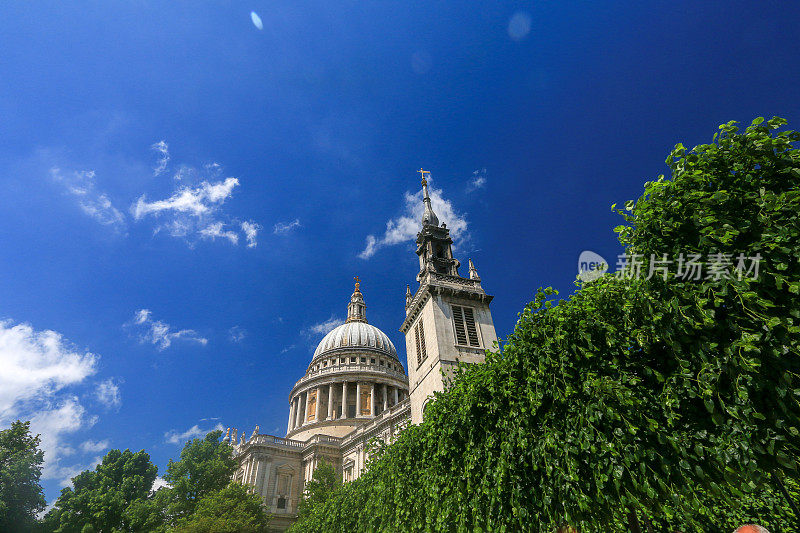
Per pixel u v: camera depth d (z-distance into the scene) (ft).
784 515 65.46
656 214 41.37
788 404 33.40
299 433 334.44
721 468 37.35
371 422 265.95
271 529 247.50
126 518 217.56
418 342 166.71
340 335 418.10
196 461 230.27
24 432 214.90
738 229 35.94
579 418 46.11
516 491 51.39
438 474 67.05
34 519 198.29
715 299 35.76
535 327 56.34
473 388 62.18
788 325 32.42
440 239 192.24
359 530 88.28
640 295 41.93
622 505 43.68
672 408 40.50
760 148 36.63
